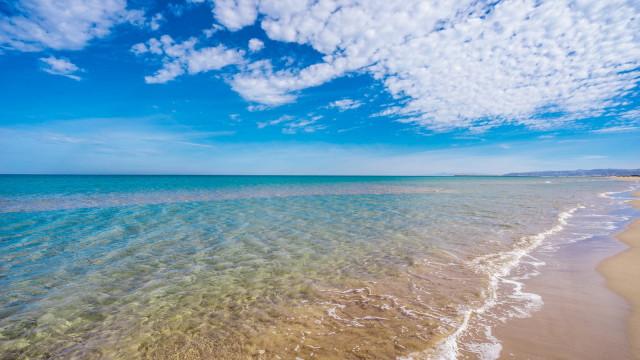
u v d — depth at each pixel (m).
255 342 4.34
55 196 27.12
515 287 6.27
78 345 4.32
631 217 15.68
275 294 6.10
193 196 28.14
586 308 5.22
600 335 4.34
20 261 8.23
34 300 5.79
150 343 4.36
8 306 5.52
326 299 5.84
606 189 43.34
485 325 4.70
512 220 14.83
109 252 9.16
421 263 8.05
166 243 10.30
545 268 7.50
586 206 20.75
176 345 4.30
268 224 13.88
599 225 13.41
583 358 3.80
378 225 13.62
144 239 10.84
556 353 3.92
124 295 6.06
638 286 6.18
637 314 4.96
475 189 43.22
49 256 8.72
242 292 6.22
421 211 18.23
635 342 4.14
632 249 9.19
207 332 4.64
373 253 9.09
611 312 5.06
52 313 5.27
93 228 12.68
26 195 27.98
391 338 4.39
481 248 9.57
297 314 5.22
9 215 15.88
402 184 62.72
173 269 7.68
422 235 11.55
